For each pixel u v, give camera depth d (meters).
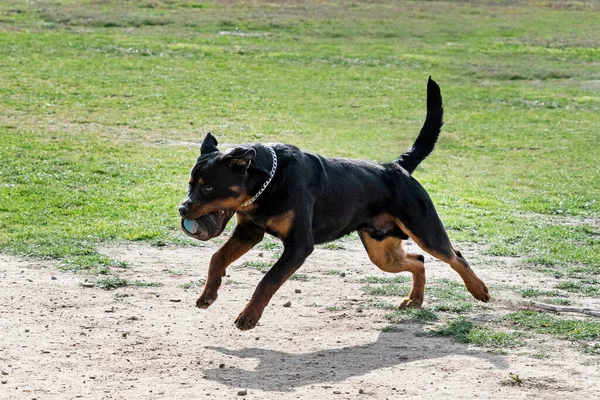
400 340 8.32
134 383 7.03
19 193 15.13
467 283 9.44
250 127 23.56
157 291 10.07
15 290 9.88
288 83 30.66
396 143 22.20
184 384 7.02
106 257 11.54
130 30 39.38
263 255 12.02
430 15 48.97
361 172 8.92
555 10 53.88
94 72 30.14
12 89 26.50
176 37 38.28
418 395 6.78
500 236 13.53
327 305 9.65
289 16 45.44
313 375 7.29
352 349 8.04
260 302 7.87
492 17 49.81
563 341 8.27
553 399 6.73
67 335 8.30
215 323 8.87
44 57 32.06
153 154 19.41
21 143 19.48
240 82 30.23
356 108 27.19
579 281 11.02
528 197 16.88
